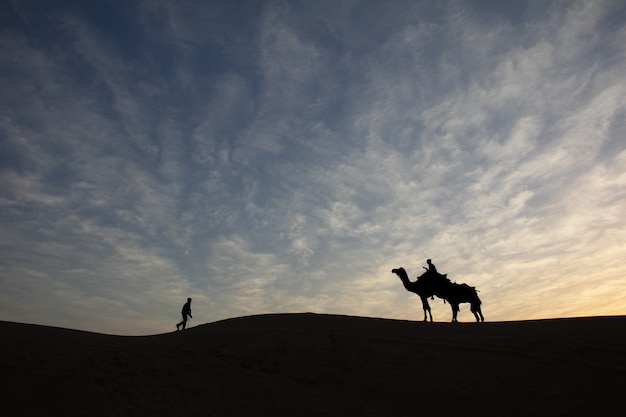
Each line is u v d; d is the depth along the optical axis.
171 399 13.21
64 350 16.06
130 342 18.50
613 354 13.81
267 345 17.83
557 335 15.84
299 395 13.50
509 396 12.58
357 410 12.50
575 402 11.91
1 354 14.97
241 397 13.41
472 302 20.53
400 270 21.83
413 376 14.21
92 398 12.94
